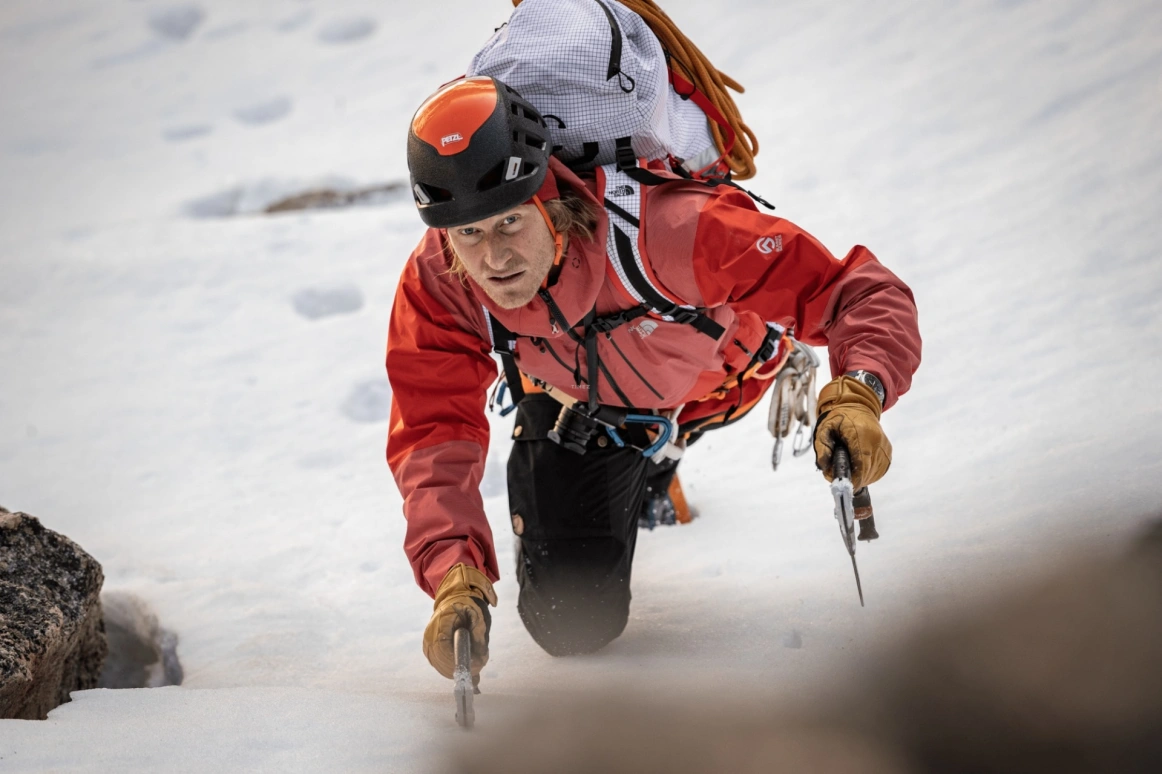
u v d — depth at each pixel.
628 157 6.43
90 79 26.80
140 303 16.61
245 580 9.73
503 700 6.12
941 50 18.69
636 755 5.10
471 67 6.70
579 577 7.56
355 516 10.94
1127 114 14.88
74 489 12.30
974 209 13.99
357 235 17.53
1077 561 6.16
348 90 23.94
